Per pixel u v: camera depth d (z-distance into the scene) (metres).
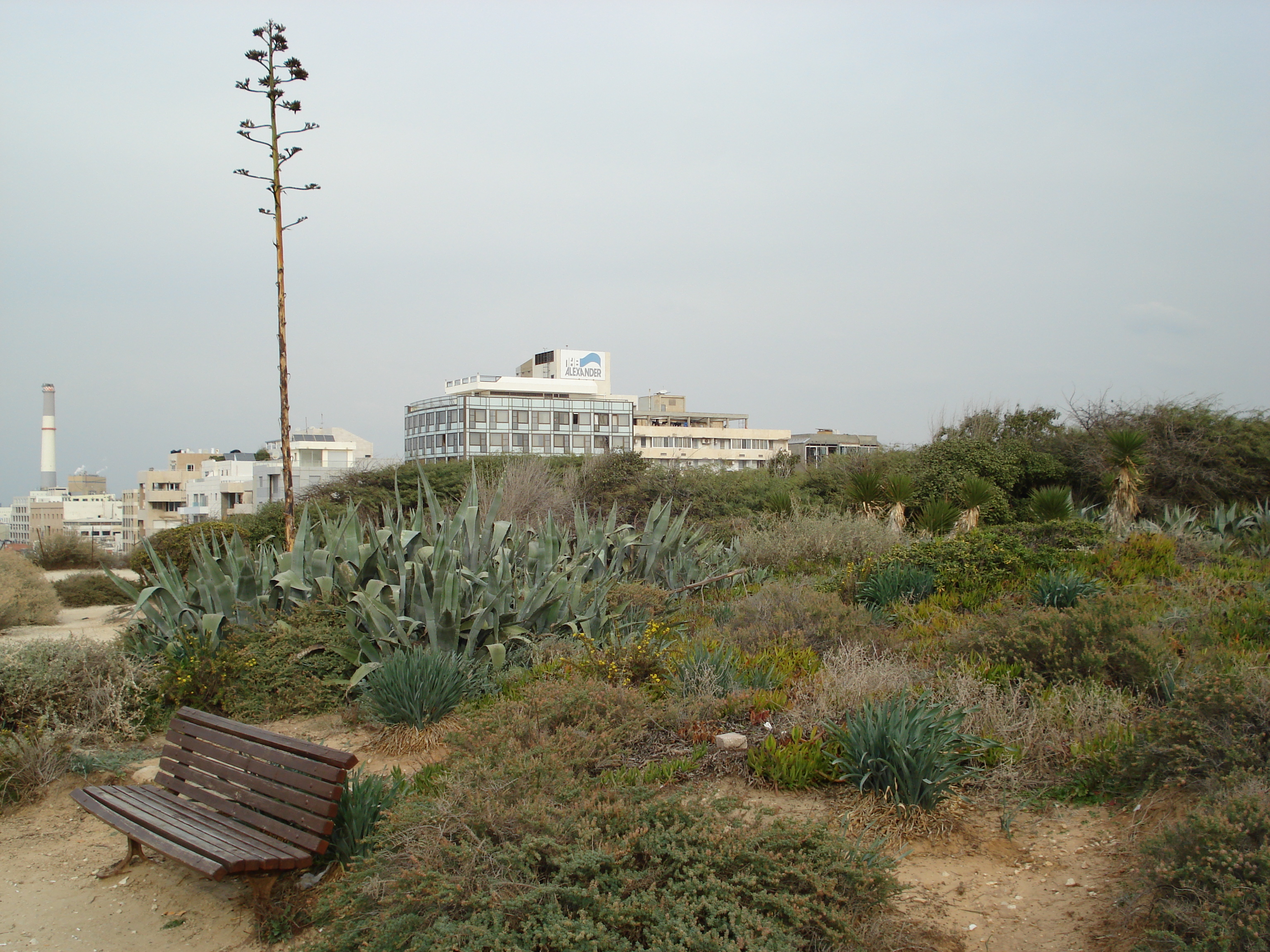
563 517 20.25
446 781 4.58
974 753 5.14
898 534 15.22
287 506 13.14
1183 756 4.48
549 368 100.12
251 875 4.29
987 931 3.71
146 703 7.64
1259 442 22.80
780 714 6.27
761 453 102.81
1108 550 12.26
